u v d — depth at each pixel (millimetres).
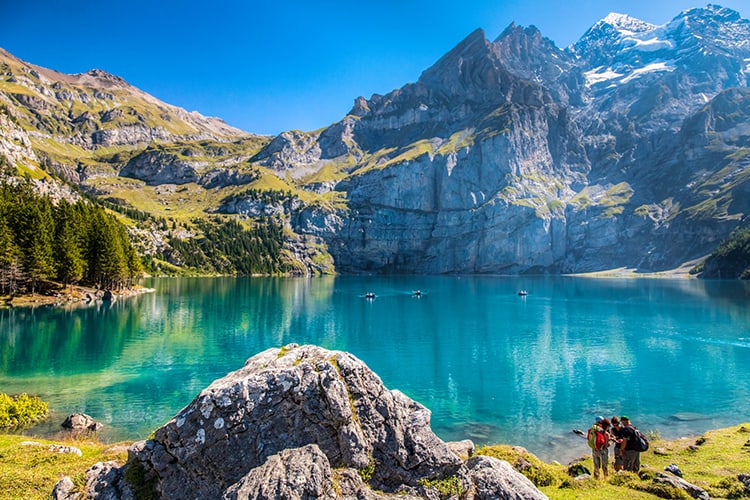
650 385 53469
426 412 15703
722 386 53250
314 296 166375
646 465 25078
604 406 45812
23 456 20625
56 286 121562
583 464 25906
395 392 16688
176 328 87062
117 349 67438
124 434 34812
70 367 56438
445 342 79625
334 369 15055
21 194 132625
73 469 18734
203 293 164250
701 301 146000
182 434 13883
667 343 79250
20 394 44875
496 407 45344
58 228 119625
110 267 129000
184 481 13633
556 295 175000
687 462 25266
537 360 66250
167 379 51562
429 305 139625
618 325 99250
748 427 32188
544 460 32219
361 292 187750
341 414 14211
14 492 15891
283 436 14195
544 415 43031
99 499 13797
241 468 13688
